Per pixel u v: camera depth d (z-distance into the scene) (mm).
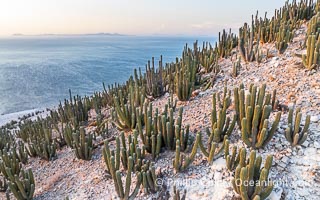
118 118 5449
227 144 3279
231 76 6039
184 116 5086
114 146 5055
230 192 3102
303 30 6828
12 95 33250
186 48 7375
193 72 5883
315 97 4133
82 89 36688
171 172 3707
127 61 88812
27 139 7773
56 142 6223
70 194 4082
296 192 2916
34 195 4434
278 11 7719
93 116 7648
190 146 4008
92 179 4258
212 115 3854
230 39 7590
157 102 6219
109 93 8180
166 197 3379
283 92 4590
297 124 3297
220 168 3469
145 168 3555
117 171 3340
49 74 55969
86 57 112750
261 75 5488
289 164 3219
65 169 4988
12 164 5160
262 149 3484
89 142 5129
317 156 3195
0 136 9070
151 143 4137
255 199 2582
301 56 5266
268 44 6777
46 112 17656
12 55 136250
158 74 6535
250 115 3438
